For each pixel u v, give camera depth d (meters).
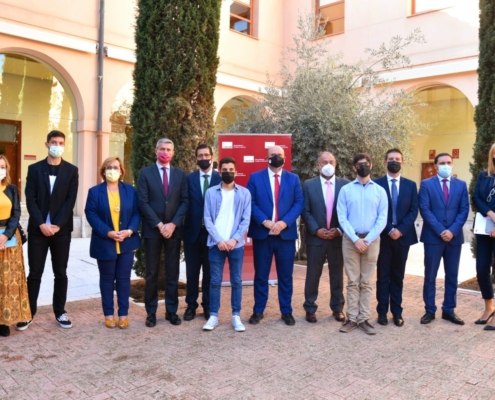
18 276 4.39
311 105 8.17
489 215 4.65
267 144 6.54
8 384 3.34
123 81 11.64
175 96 6.01
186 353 3.98
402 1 12.06
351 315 4.63
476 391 3.27
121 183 4.80
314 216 4.95
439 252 4.86
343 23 13.35
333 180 5.03
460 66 11.01
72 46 10.55
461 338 4.39
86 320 4.93
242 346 4.16
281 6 14.63
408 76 11.82
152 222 4.65
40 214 4.51
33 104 12.65
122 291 4.69
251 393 3.22
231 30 13.19
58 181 4.59
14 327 4.65
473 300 5.80
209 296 5.05
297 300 5.89
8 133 12.33
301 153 8.21
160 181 4.76
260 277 4.91
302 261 8.97
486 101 6.54
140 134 6.11
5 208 4.28
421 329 4.68
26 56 11.03
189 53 6.06
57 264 4.67
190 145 6.11
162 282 6.16
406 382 3.41
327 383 3.39
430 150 13.63
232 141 6.49
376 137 8.09
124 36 11.58
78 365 3.70
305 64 9.35
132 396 3.18
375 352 4.02
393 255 4.84
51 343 4.20
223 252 4.70
